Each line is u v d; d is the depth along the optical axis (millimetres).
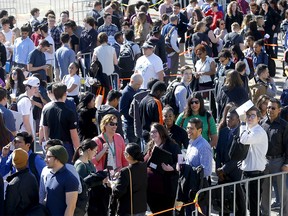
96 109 24344
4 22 38000
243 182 20547
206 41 34188
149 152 20547
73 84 29531
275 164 21484
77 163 19594
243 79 27250
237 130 20844
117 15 41156
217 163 21297
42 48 31984
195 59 33875
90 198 19344
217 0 46344
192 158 20578
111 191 19578
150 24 39531
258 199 20516
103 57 31453
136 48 32875
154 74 28641
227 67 29141
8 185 17844
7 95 25812
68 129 22391
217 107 27953
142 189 19406
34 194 18016
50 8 56812
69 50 32531
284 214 22031
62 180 17719
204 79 29844
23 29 34219
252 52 32594
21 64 34375
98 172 19375
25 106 23984
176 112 25297
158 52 33250
